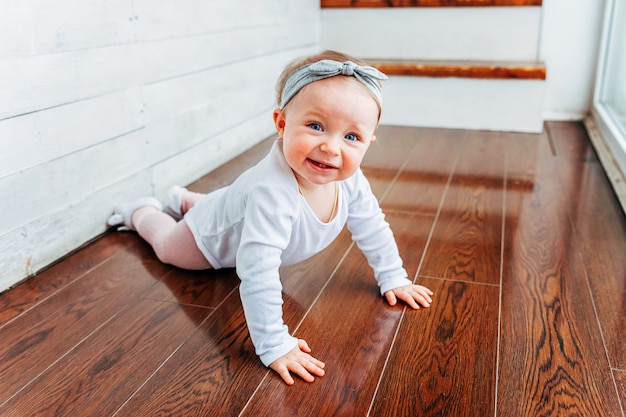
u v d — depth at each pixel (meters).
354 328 1.08
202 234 1.20
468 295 1.19
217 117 2.03
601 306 1.14
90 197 1.44
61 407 0.88
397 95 2.60
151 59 1.63
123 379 0.94
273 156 1.02
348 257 1.36
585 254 1.37
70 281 1.27
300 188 1.02
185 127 1.83
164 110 1.71
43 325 1.10
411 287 1.18
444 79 2.51
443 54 2.74
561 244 1.42
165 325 1.10
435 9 2.68
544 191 1.78
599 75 2.58
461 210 1.64
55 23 1.28
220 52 2.00
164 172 1.74
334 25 2.86
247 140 2.28
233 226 1.11
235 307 1.16
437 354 1.00
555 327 1.07
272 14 2.37
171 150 1.77
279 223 0.98
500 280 1.25
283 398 0.89
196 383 0.93
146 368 0.97
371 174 1.95
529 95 2.44
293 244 1.09
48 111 1.29
